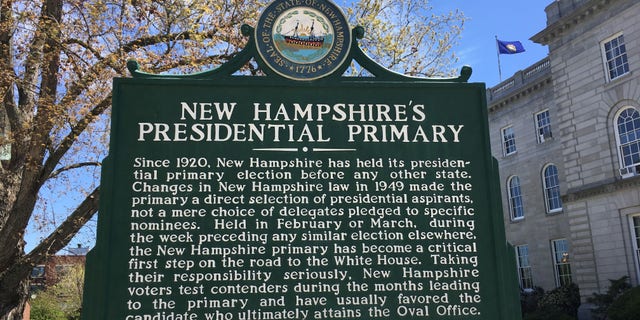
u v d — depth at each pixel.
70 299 34.72
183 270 3.95
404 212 4.23
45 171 10.76
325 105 4.38
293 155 4.26
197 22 11.88
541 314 23.14
